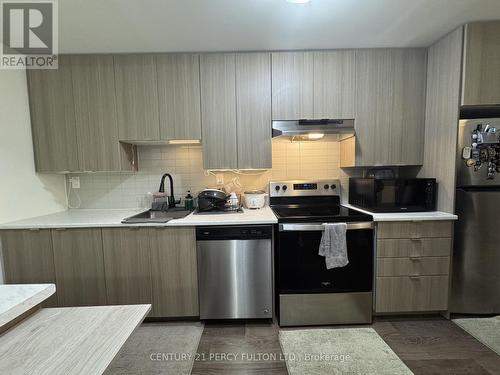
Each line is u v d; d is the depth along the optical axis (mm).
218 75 2102
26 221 1947
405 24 1769
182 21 1671
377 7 1571
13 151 1941
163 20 1653
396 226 1914
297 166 2547
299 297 1928
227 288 1922
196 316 1978
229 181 2529
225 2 1490
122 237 1898
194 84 2102
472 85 1806
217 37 1881
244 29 1784
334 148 2529
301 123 2119
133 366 1576
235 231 1880
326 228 1846
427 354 1637
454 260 1941
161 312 1946
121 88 2084
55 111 2082
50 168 2115
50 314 849
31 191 2094
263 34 1856
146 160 2498
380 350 1671
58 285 1913
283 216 1959
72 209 2492
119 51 2053
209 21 1679
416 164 2182
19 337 730
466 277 1939
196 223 1862
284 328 1930
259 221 1864
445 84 1944
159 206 2330
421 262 1941
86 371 600
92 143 2109
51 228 1870
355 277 1932
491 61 1796
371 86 2127
